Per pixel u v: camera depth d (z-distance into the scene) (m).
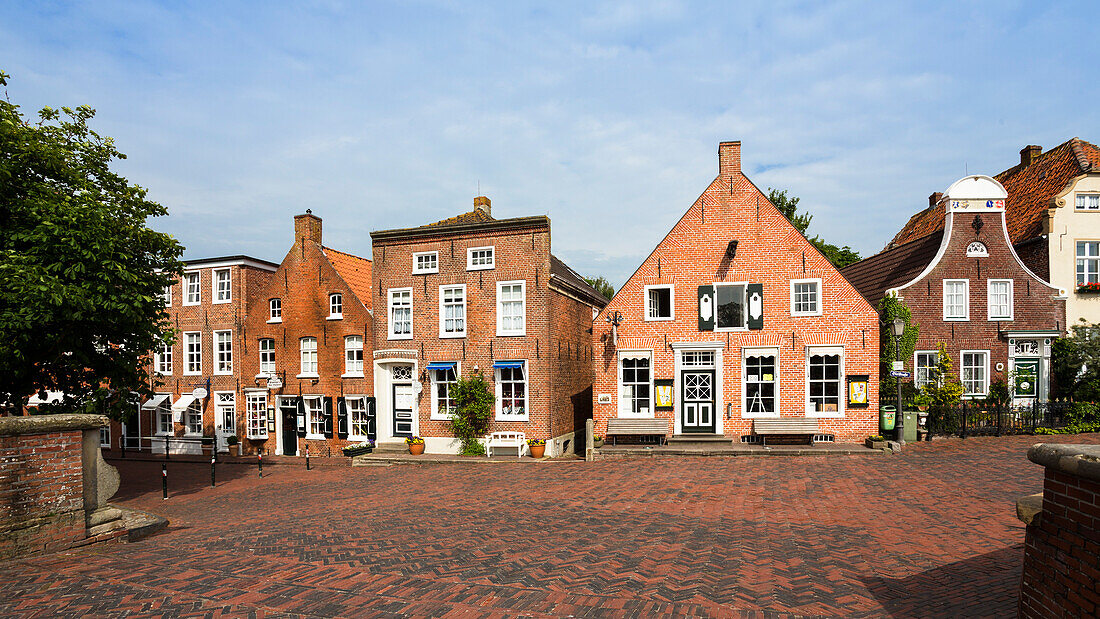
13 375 13.27
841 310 19.30
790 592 6.24
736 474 14.52
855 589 6.33
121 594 6.22
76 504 8.38
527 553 7.84
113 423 29.08
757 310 19.83
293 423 26.14
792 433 18.53
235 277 27.33
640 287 20.58
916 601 5.96
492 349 22.08
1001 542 8.04
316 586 6.50
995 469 13.57
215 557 7.77
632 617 5.59
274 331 26.50
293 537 9.16
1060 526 4.29
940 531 8.68
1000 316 20.39
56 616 5.63
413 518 10.70
